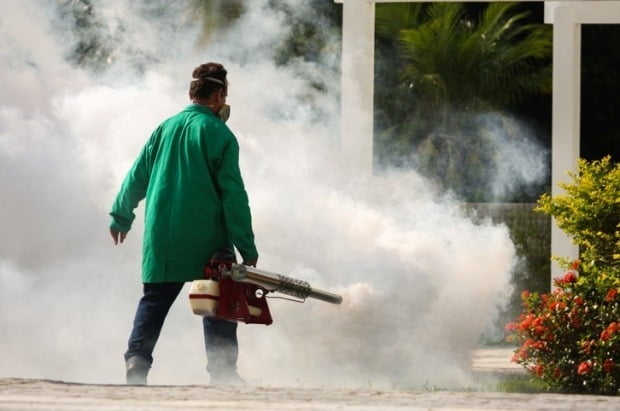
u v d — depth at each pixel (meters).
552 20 28.73
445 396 15.06
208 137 18.84
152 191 19.08
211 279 18.25
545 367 19.69
